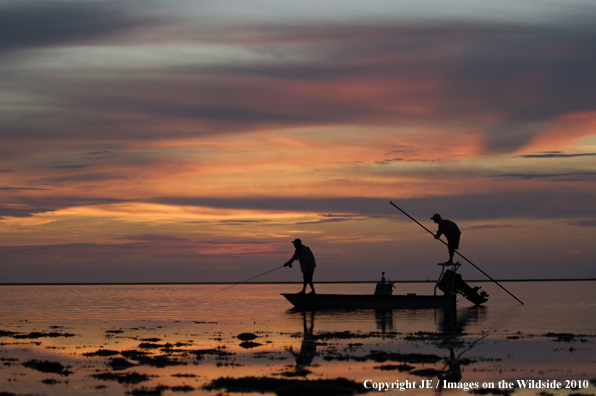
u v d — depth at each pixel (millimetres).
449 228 29734
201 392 10695
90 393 10656
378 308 28484
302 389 10555
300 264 29516
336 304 28797
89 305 35250
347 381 11234
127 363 13344
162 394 10586
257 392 10664
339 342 16328
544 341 16359
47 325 21828
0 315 27000
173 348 15445
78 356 14391
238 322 22266
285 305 33188
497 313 26031
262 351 14852
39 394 10609
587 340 16547
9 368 12930
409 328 19641
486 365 12820
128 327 20812
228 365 13055
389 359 13547
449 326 20250
